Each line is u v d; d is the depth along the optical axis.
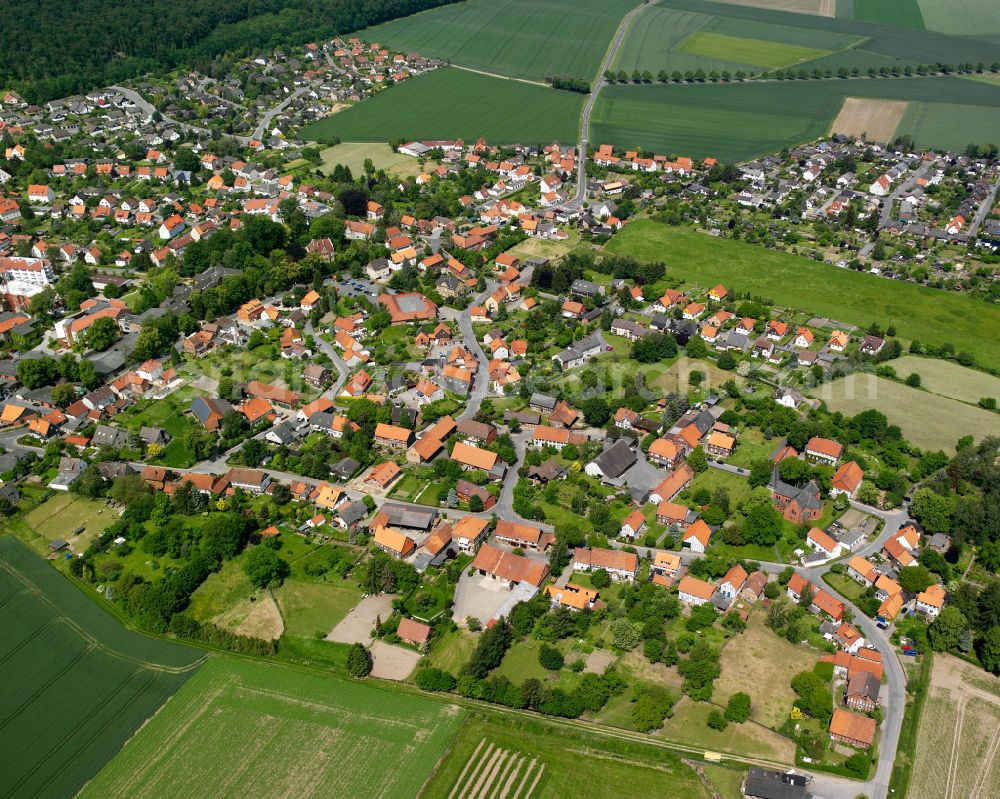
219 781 157.88
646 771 159.88
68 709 172.75
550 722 169.50
